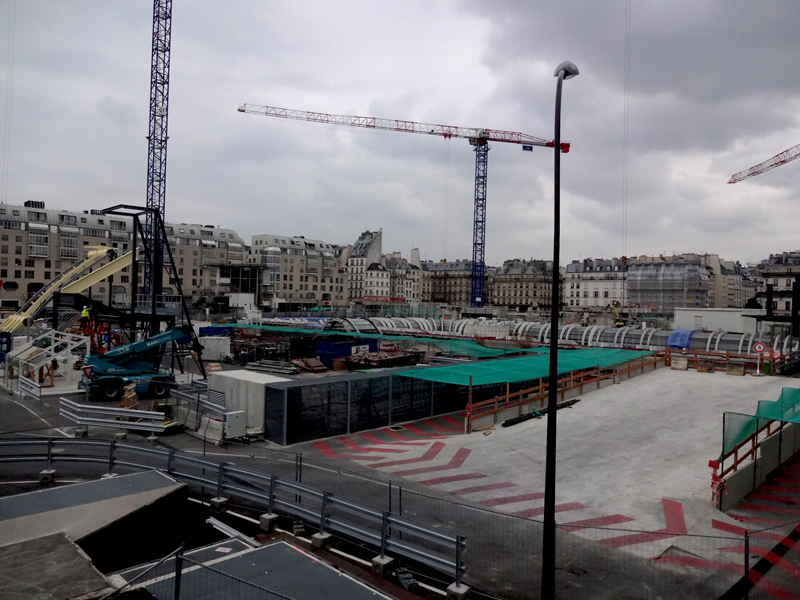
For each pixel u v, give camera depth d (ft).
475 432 74.49
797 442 65.72
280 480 42.27
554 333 31.19
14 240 330.75
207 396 76.07
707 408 83.97
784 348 130.31
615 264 487.20
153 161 273.54
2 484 50.90
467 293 581.12
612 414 81.87
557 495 50.49
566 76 32.24
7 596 23.84
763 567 36.42
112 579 30.60
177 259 407.64
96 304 116.57
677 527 43.83
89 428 73.51
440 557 32.99
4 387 106.73
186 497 42.47
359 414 75.87
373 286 499.51
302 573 31.19
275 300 375.86
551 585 29.68
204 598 27.81
